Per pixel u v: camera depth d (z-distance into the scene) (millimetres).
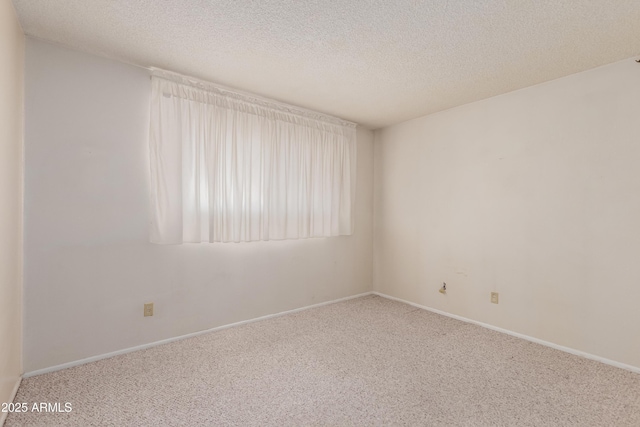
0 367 1590
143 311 2531
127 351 2455
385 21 1875
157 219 2527
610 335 2385
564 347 2604
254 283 3182
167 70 2562
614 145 2379
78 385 1993
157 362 2312
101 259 2344
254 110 3076
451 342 2730
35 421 1653
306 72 2566
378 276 4266
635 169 2289
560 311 2637
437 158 3562
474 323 3199
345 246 4000
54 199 2162
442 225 3510
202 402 1835
